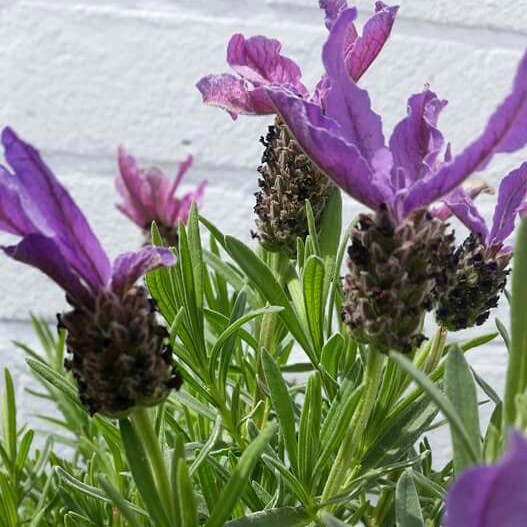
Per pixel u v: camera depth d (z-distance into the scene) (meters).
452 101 0.57
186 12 0.56
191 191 0.57
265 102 0.32
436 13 0.55
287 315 0.31
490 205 0.55
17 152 0.25
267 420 0.35
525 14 0.56
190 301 0.31
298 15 0.56
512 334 0.25
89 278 0.26
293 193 0.33
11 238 0.56
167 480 0.27
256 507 0.31
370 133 0.27
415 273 0.27
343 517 0.34
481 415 0.56
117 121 0.57
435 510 0.32
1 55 0.55
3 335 0.57
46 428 0.55
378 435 0.31
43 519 0.34
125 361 0.26
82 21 0.56
